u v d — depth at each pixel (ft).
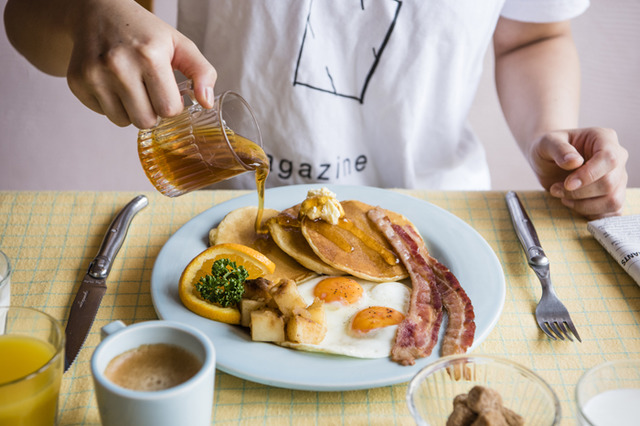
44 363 1.34
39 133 4.75
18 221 2.20
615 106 4.59
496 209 2.38
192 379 1.22
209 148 1.79
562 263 2.09
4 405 1.21
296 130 2.94
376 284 1.94
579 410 1.26
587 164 2.30
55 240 2.13
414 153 3.22
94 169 4.93
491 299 1.82
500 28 3.34
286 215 2.10
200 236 2.09
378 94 2.92
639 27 4.31
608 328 1.82
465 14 2.84
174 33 1.83
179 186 1.96
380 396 1.58
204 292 1.75
